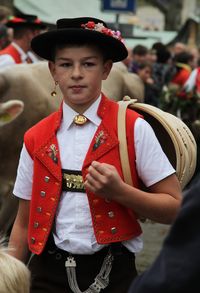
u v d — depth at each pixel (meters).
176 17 47.69
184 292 2.76
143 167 4.76
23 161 4.98
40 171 4.83
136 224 4.82
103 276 4.75
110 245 4.77
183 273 2.76
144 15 45.53
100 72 4.83
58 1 28.45
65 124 4.86
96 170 4.47
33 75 7.91
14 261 4.31
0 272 4.23
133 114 4.83
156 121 5.26
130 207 4.57
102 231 4.70
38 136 4.89
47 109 7.84
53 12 27.95
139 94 8.91
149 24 45.28
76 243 4.72
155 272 2.83
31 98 7.79
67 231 4.76
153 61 17.69
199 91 14.74
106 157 4.74
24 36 9.57
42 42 4.86
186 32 36.00
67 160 4.79
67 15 27.81
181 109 12.94
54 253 4.82
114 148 4.75
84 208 4.74
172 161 5.20
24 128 7.84
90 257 4.77
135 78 8.99
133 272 4.88
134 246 4.88
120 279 4.79
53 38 4.76
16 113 6.95
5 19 12.80
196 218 2.79
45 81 7.95
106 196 4.52
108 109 4.85
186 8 49.78
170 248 2.82
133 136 4.75
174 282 2.76
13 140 7.86
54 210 4.79
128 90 8.73
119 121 4.79
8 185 8.00
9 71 7.85
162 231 11.66
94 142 4.77
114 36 4.77
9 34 11.40
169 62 18.38
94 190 4.50
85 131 4.82
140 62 16.50
